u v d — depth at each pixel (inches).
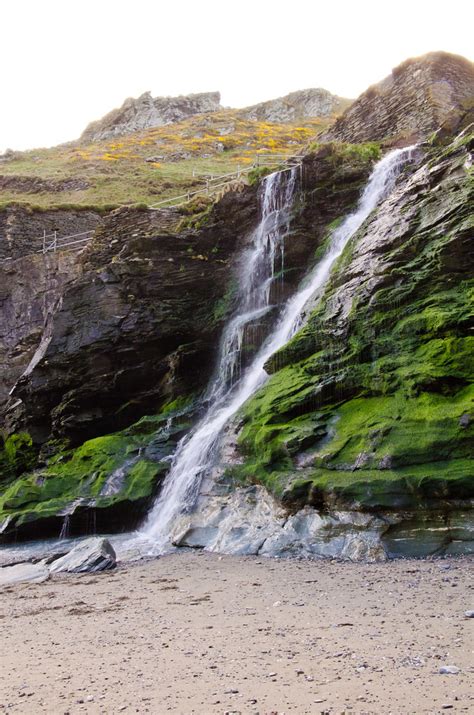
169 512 504.4
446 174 515.2
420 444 363.3
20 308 1025.5
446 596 247.8
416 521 339.0
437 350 407.8
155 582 330.6
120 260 764.0
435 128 781.3
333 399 455.5
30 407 781.3
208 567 354.0
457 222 458.3
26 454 786.8
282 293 689.0
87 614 270.7
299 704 149.3
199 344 725.3
